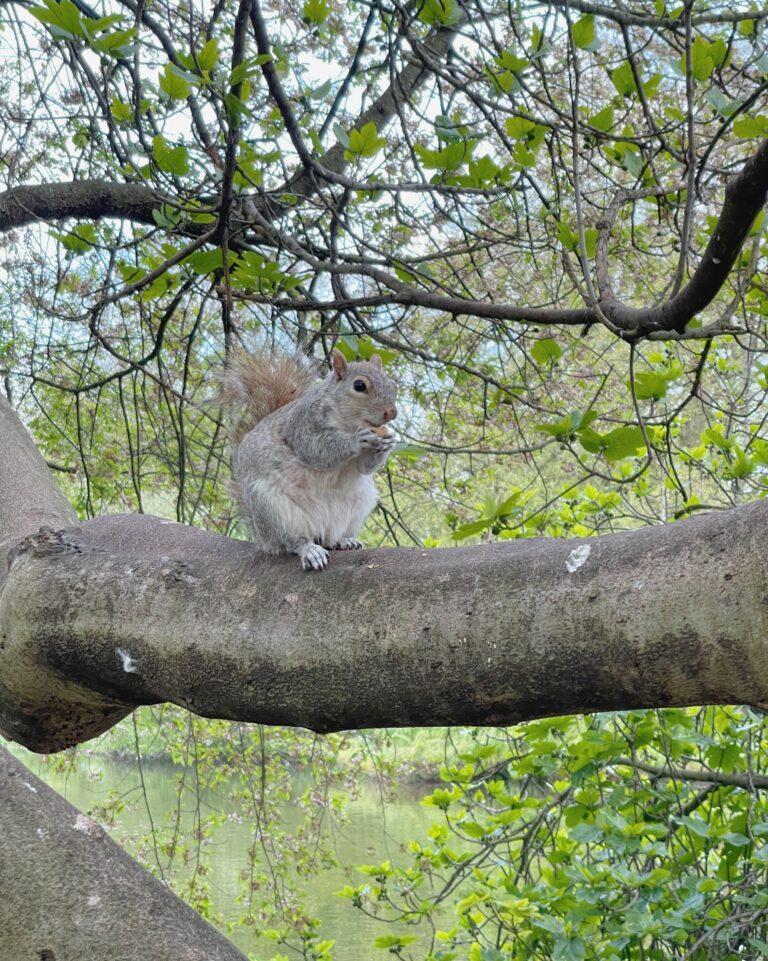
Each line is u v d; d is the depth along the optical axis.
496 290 6.62
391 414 3.34
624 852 4.45
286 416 3.47
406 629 2.14
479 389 7.31
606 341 8.73
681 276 3.23
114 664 2.59
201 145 5.20
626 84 4.05
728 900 4.88
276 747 9.01
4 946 1.99
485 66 4.25
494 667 2.04
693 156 3.15
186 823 11.48
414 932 9.79
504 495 8.14
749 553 1.83
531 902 5.01
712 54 3.61
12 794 2.16
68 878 2.05
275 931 7.23
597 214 5.91
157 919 2.03
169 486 8.95
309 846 9.29
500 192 4.70
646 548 1.97
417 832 11.93
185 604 2.49
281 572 2.43
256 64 3.68
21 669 2.80
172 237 5.82
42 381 6.71
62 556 2.83
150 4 5.95
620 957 4.82
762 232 3.87
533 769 5.18
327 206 4.84
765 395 5.33
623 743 4.88
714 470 5.65
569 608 1.98
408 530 6.04
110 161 5.19
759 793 5.42
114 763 12.69
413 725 2.20
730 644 1.82
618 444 3.30
